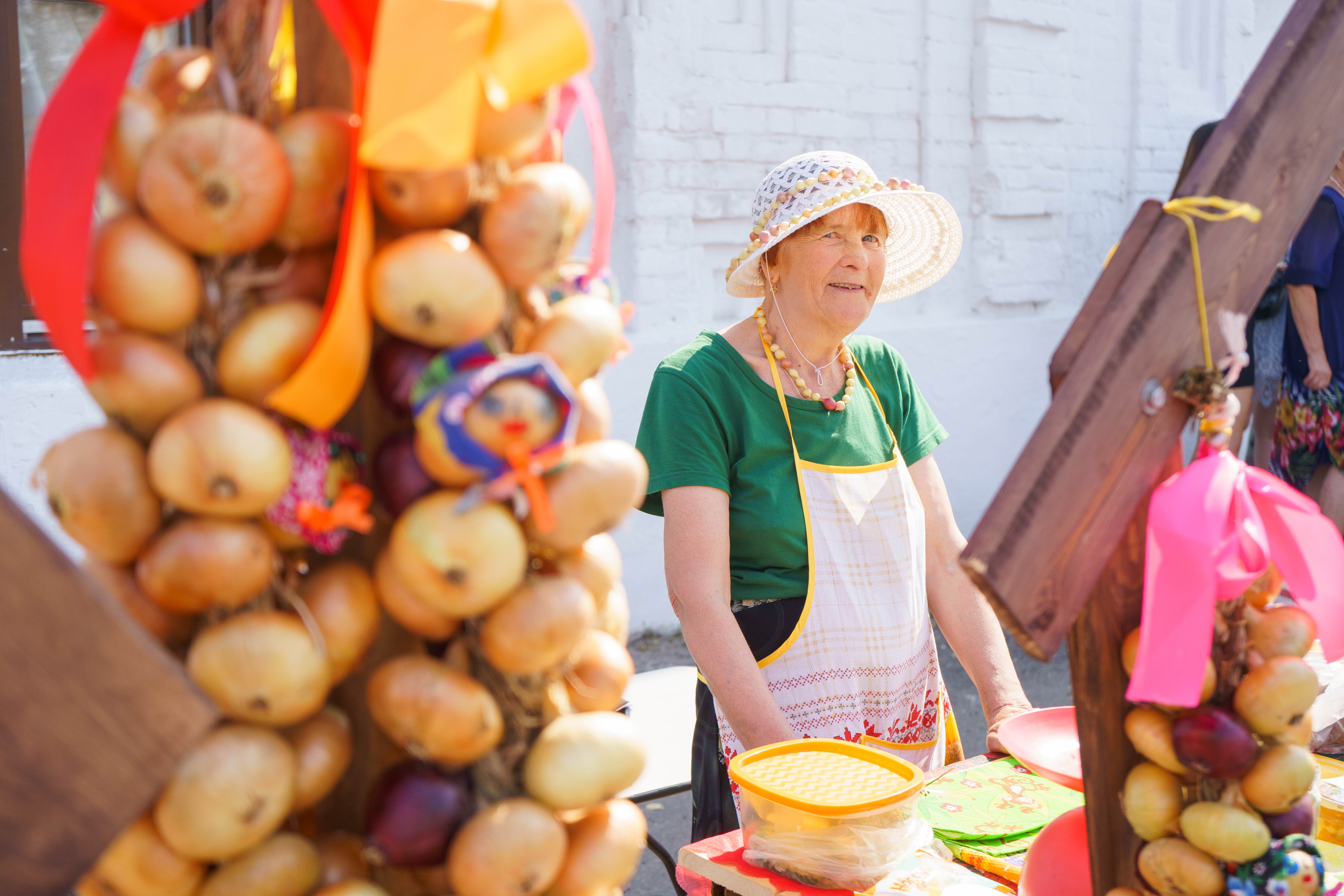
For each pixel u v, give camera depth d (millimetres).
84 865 535
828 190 1674
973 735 3412
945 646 4195
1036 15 4832
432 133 584
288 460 612
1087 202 5277
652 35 3852
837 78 4340
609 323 687
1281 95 912
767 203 1748
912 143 4656
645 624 4113
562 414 622
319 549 653
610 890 720
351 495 634
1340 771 1369
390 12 585
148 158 581
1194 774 874
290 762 621
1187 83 5582
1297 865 838
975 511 5062
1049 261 5184
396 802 647
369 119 583
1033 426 5223
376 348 665
